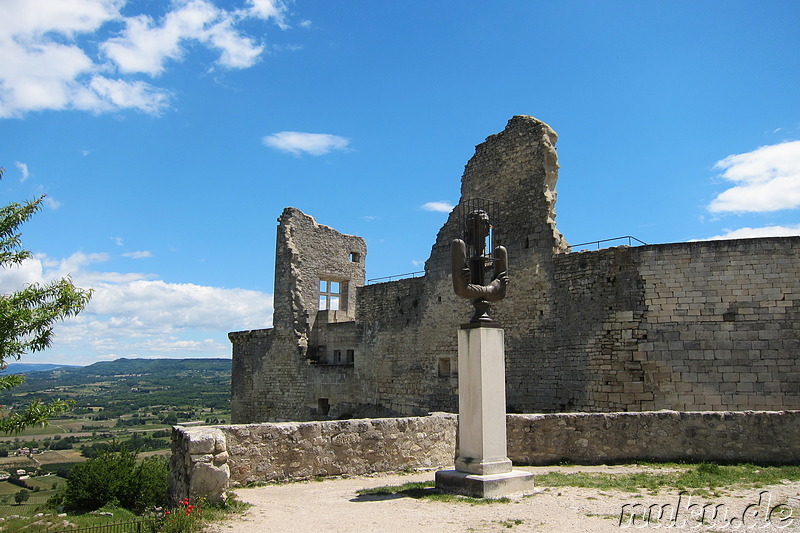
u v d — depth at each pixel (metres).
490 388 13.72
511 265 30.55
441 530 10.66
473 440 13.71
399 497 13.43
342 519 11.56
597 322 26.53
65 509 23.84
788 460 16.91
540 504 12.35
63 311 16.61
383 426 17.11
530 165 30.55
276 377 44.41
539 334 28.86
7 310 15.76
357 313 40.06
